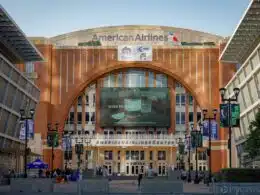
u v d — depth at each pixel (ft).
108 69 357.61
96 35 359.87
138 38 359.25
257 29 248.11
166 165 351.87
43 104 346.54
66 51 358.84
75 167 349.00
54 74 357.61
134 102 359.05
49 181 140.97
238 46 277.44
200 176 281.95
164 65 356.79
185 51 358.02
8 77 243.19
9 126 262.47
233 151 322.14
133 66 360.48
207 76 355.56
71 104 360.07
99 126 362.74
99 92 364.17
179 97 366.02
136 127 365.20
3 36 251.60
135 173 353.10
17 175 233.35
